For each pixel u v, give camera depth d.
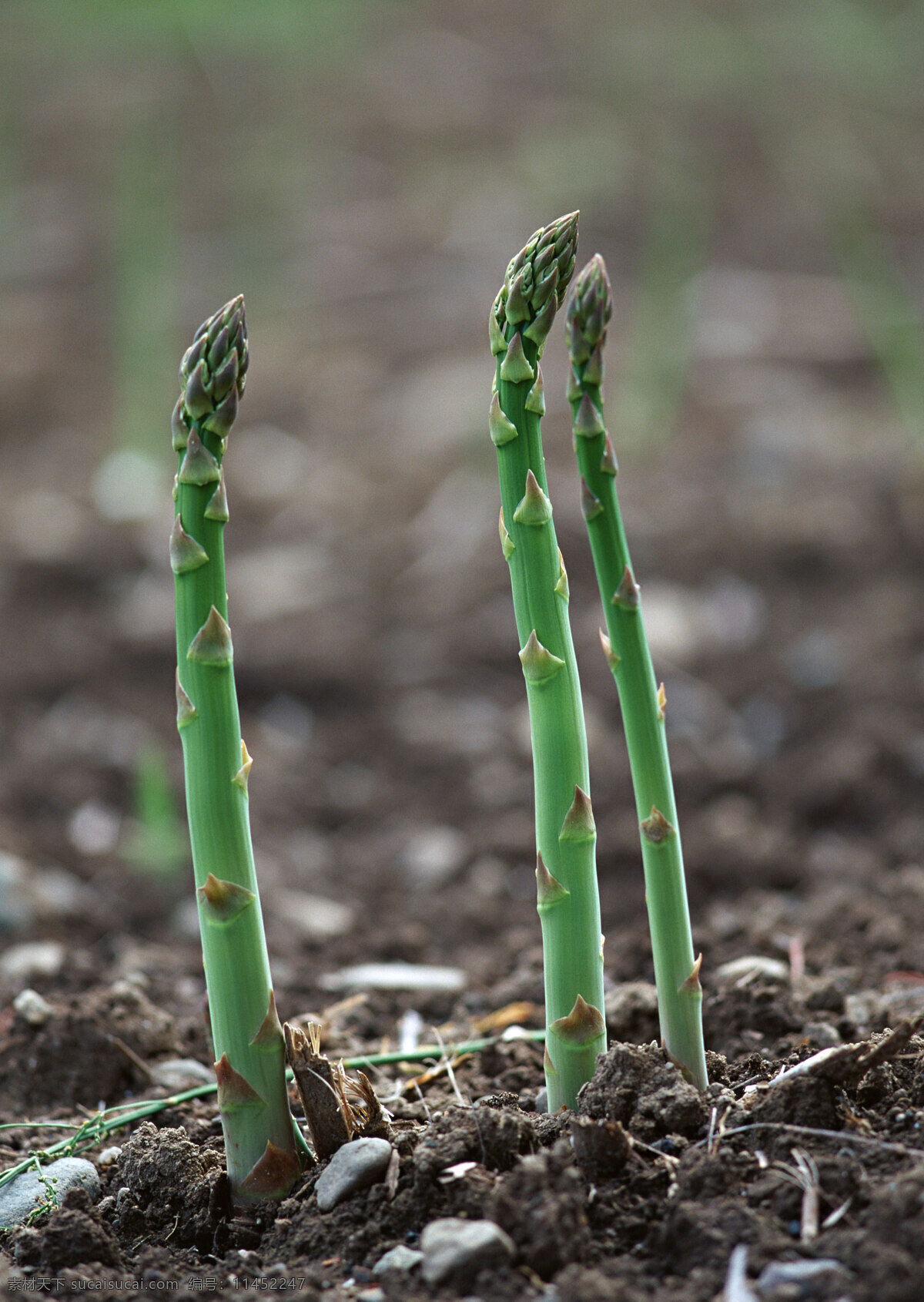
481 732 4.73
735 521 5.55
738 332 7.00
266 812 4.35
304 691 4.96
